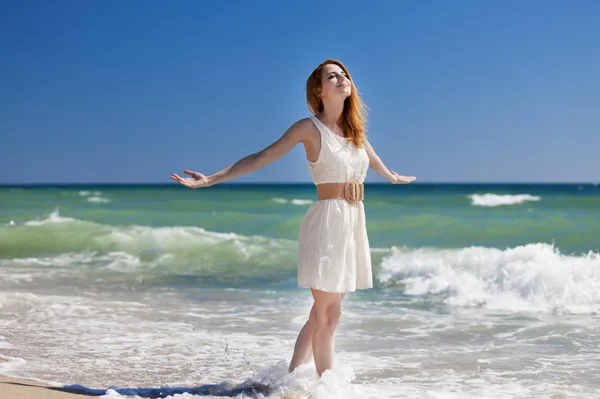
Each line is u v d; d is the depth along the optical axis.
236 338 5.53
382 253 11.36
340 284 3.64
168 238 13.85
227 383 4.04
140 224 19.47
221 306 7.20
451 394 3.79
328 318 3.79
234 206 25.86
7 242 13.94
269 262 11.45
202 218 20.33
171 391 3.89
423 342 5.45
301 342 3.95
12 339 5.42
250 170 3.62
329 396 3.62
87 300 7.48
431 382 4.16
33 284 8.80
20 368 4.47
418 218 17.84
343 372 3.81
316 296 3.75
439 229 15.66
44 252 12.95
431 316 6.65
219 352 5.01
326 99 3.76
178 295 8.01
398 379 4.25
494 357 4.90
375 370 4.50
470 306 7.25
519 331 5.90
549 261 8.12
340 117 3.82
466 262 9.05
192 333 5.71
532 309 7.00
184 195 38.62
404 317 6.59
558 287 7.33
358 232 3.80
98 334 5.64
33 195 38.84
